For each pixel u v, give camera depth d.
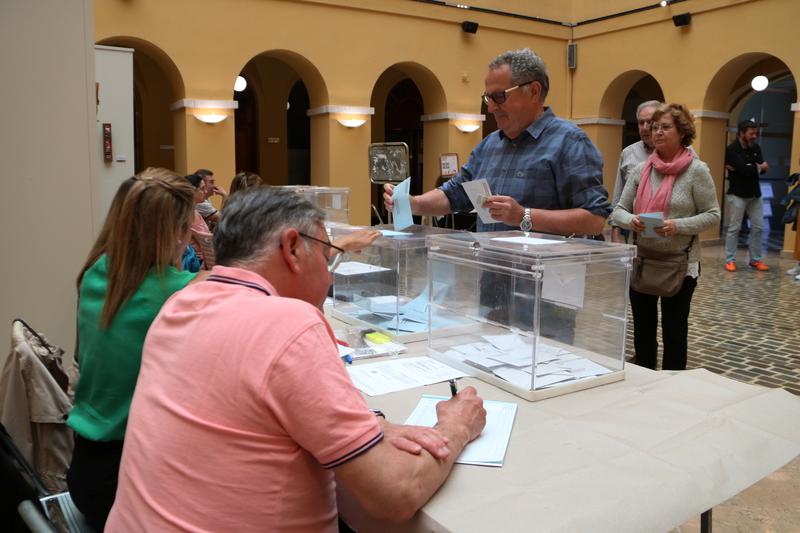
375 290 2.39
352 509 1.29
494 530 1.08
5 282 3.12
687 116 3.32
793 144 9.98
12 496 1.33
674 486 1.24
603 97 12.70
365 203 11.20
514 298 1.74
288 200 1.29
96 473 1.64
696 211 3.31
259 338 1.09
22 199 3.12
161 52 9.34
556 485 1.24
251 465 1.07
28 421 2.03
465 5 11.77
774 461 1.41
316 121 11.14
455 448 1.31
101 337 1.64
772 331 5.68
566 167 2.46
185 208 1.72
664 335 3.52
